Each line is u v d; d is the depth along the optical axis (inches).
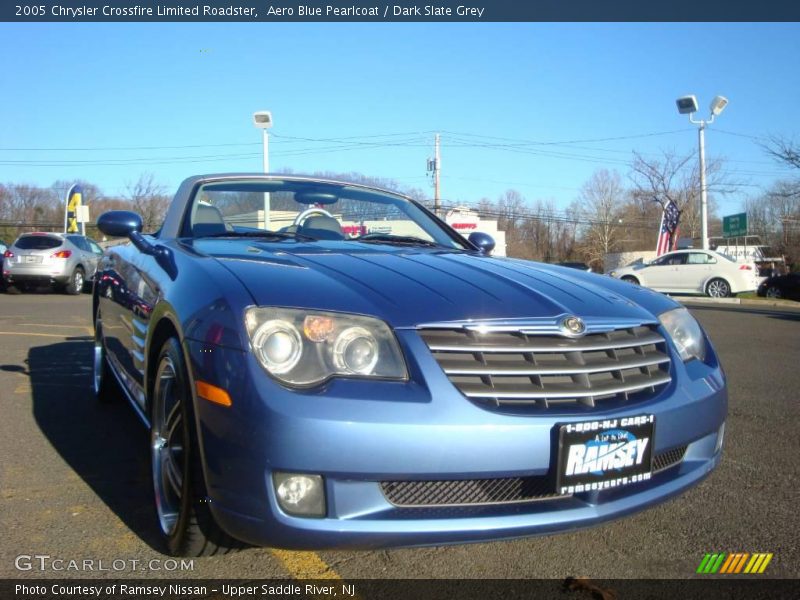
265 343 79.9
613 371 90.6
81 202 1178.0
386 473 77.3
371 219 158.6
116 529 107.8
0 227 2001.7
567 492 82.8
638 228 2150.6
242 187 150.1
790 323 448.5
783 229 1695.4
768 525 114.4
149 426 112.6
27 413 178.5
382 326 83.8
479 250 154.7
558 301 95.3
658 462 95.0
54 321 393.1
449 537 79.8
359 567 97.8
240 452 78.0
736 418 184.2
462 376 82.7
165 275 107.7
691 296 826.2
